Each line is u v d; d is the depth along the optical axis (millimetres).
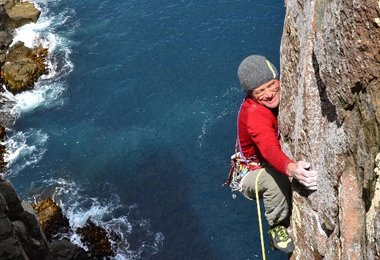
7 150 27703
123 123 28000
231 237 22391
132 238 23234
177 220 23531
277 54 29594
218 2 33500
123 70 30875
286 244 6629
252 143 6285
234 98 27906
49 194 25406
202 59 30234
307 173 5641
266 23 31422
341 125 5039
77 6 36219
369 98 4469
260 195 6699
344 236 4891
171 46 31438
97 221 24078
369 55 4332
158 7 34281
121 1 35688
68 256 21609
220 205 23641
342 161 5090
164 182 25109
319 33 5168
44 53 33000
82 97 29984
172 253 22453
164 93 28969
